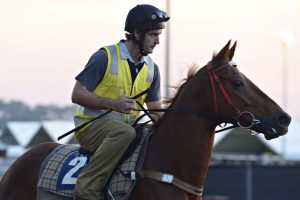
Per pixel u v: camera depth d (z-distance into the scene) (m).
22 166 9.60
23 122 59.28
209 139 8.51
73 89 8.84
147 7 8.92
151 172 8.41
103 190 8.63
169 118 8.66
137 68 9.05
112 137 8.60
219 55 8.51
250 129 8.30
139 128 8.87
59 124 50.38
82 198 8.69
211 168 20.73
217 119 8.40
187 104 8.53
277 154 45.88
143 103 9.34
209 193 20.64
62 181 8.97
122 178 8.52
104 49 8.91
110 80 8.86
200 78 8.52
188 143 8.44
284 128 8.14
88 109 9.05
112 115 9.01
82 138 9.03
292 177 20.42
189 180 8.42
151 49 8.95
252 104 8.19
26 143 51.56
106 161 8.56
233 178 20.64
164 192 8.31
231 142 45.78
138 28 8.87
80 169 8.92
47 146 9.71
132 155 8.61
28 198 9.41
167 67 25.83
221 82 8.35
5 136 56.91
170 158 8.48
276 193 20.45
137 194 8.43
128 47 9.02
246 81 8.33
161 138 8.62
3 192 9.70
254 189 20.55
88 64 8.84
